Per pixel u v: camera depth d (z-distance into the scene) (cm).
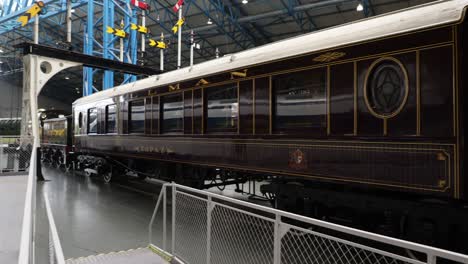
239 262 421
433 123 394
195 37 2584
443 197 413
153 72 1430
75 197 1004
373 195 474
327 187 544
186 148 803
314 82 527
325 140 509
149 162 1070
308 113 535
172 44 2756
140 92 988
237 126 662
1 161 1254
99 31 2681
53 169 1733
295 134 554
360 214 490
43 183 1259
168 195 1021
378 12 1920
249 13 2236
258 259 422
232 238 439
